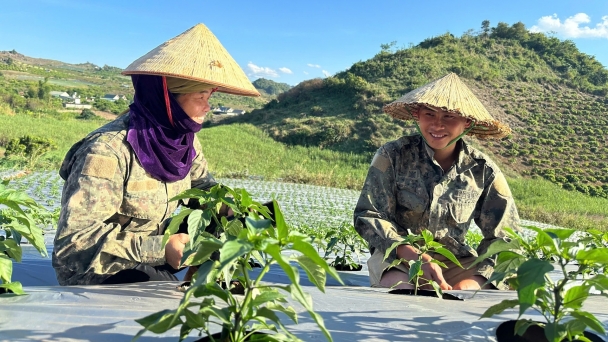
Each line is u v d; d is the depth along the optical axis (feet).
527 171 146.10
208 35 10.41
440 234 12.28
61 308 6.14
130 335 5.26
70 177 9.45
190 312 4.20
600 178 143.13
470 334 5.88
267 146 151.23
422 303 7.61
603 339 5.60
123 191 9.91
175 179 10.71
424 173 12.37
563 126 176.76
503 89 203.62
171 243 9.24
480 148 156.04
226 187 7.00
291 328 5.74
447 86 12.20
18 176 68.33
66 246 8.82
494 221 12.41
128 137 9.85
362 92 182.09
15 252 7.76
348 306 7.08
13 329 5.29
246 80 10.56
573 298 4.85
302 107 190.39
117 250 8.91
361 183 102.83
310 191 85.97
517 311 7.00
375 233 11.69
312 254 3.77
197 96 10.25
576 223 82.99
